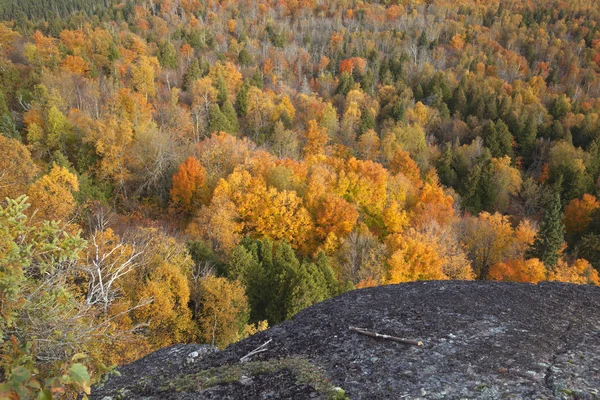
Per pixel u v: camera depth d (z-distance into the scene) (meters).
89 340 5.32
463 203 53.53
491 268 33.00
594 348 6.36
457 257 32.88
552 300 8.07
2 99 50.03
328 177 42.38
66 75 56.94
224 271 27.48
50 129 45.44
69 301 5.19
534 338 6.60
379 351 6.34
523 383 5.43
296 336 7.16
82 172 43.03
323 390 5.47
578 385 5.34
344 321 7.44
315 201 39.09
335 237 34.94
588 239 42.75
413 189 45.94
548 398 5.12
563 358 6.04
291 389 5.57
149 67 62.22
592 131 66.44
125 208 40.28
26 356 3.91
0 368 4.18
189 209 40.81
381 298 8.36
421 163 57.78
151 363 6.80
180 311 20.75
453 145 65.62
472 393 5.27
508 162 56.28
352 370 5.95
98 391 6.05
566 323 7.16
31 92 54.84
